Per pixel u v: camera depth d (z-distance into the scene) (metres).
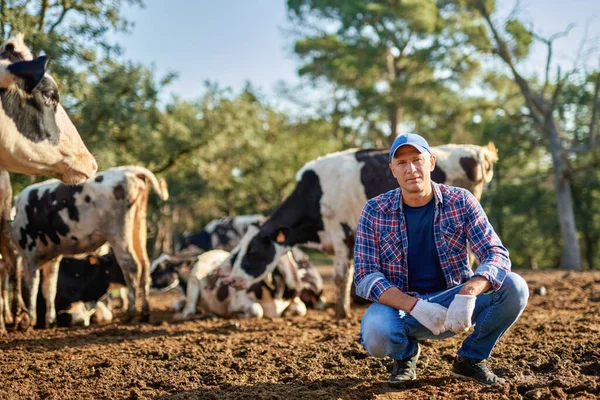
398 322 3.56
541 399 3.43
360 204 7.53
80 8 12.91
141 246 8.07
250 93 29.78
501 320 3.58
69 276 8.27
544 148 30.70
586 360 4.23
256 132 26.67
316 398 3.75
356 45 30.56
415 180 3.58
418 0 25.22
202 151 21.50
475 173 7.46
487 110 28.89
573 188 32.78
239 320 7.90
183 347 5.63
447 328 3.29
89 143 14.07
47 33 12.12
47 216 7.69
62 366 4.95
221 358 5.01
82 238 7.74
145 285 8.08
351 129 38.59
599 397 3.40
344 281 7.69
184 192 35.81
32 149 3.88
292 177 34.22
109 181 7.69
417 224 3.71
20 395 4.11
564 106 29.80
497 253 3.50
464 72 27.41
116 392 4.11
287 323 7.42
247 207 40.78
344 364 4.62
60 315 8.20
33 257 7.78
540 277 13.49
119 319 8.58
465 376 3.82
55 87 3.98
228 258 8.07
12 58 3.80
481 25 25.50
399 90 27.12
